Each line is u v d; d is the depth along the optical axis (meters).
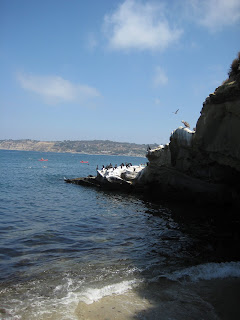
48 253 12.41
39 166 98.88
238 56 17.14
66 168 94.62
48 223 18.16
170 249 13.36
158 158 30.41
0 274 9.99
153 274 10.24
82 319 7.29
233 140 16.31
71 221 19.06
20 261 11.34
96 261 11.57
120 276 10.04
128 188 35.81
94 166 113.50
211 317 7.41
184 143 22.91
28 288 9.02
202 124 19.22
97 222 19.08
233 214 22.39
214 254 12.70
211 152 18.94
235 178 21.92
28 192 34.28
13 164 104.56
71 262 11.41
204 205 26.42
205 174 24.00
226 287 9.13
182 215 22.03
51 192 35.16
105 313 7.59
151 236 15.70
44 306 7.93
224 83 17.34
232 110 15.97
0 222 17.73
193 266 10.99
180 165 26.31
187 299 8.34
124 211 23.69
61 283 9.41
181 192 29.19
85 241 14.42
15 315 7.44
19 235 15.00
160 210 24.25
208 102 18.23
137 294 8.66
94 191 37.12
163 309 7.79
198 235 16.02
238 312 7.65
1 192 33.12
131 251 12.96
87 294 8.64
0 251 12.36
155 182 32.81
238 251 13.17
